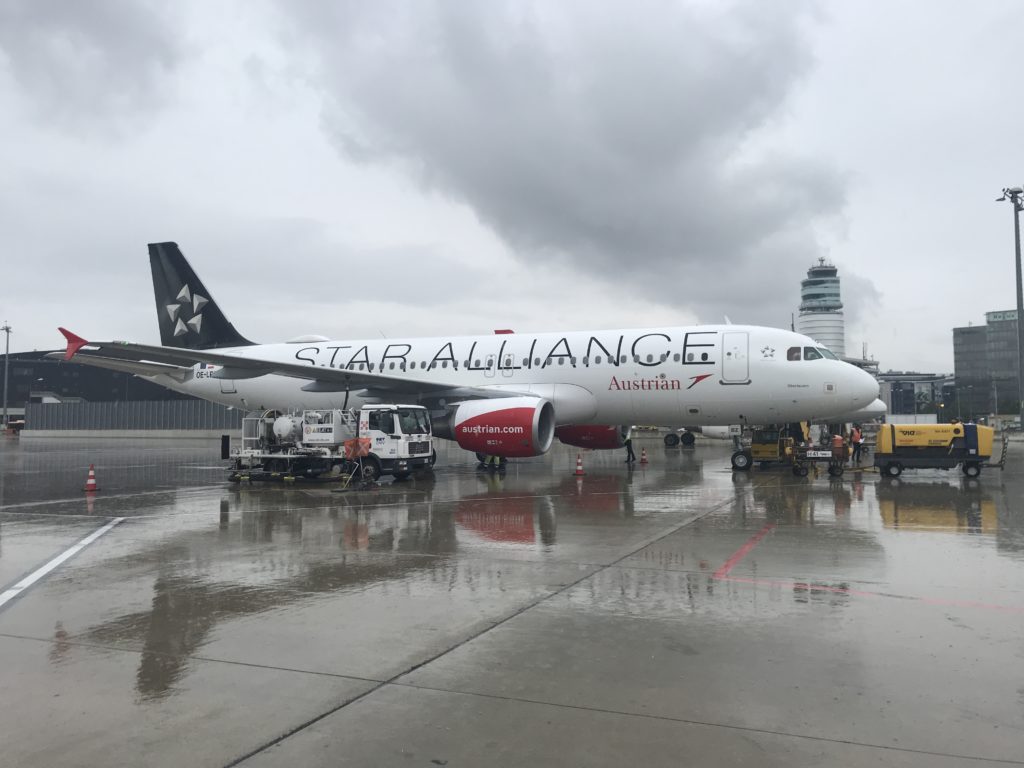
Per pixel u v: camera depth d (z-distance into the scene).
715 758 3.81
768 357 19.69
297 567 8.45
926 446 18.39
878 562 8.42
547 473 21.19
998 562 8.39
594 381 21.33
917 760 3.77
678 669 5.06
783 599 6.83
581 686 4.78
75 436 66.31
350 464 17.86
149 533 10.91
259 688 4.82
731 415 20.42
